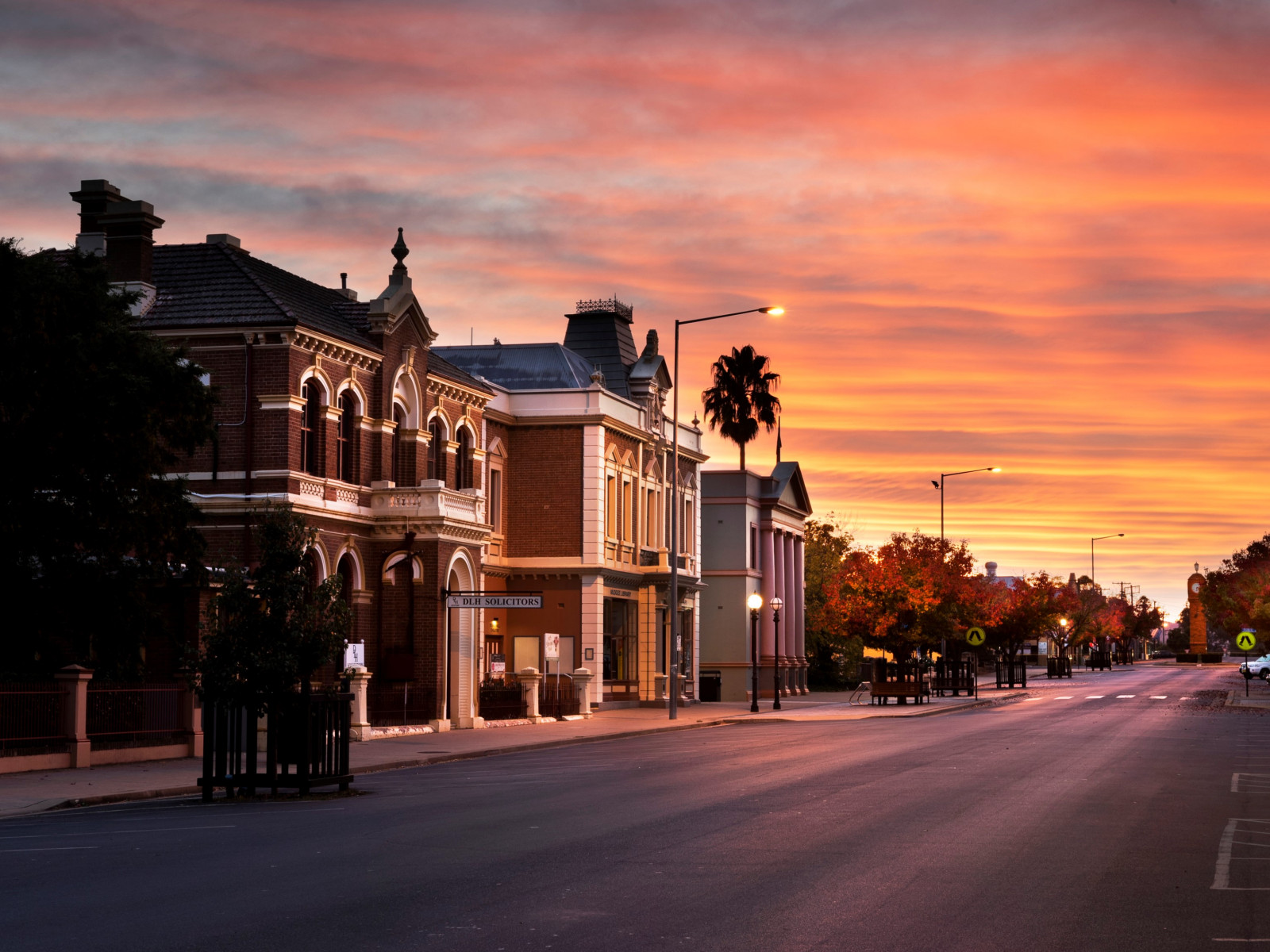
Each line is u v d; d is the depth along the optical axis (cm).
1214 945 1068
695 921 1136
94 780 2516
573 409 5378
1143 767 2691
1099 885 1329
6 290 2986
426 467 4391
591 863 1449
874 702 6019
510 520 5397
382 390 4159
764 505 7094
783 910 1186
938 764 2758
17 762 2641
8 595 3031
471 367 5756
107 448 3025
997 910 1195
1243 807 2017
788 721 4822
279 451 3722
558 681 4706
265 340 3756
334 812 2000
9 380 2942
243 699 2266
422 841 1638
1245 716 4859
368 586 4066
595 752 3325
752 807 1983
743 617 6812
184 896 1253
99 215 3878
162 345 3244
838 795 2148
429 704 4009
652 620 5812
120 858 1518
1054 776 2489
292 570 2356
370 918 1147
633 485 5784
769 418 7744
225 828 1800
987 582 8925
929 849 1555
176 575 3244
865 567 6519
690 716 5022
